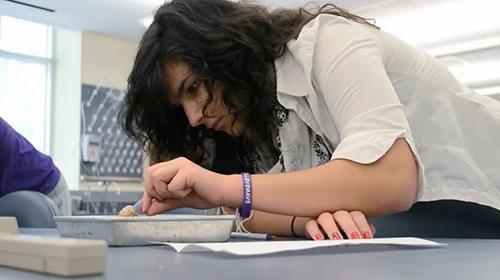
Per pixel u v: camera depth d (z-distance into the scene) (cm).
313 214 80
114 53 556
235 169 128
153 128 122
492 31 495
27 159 191
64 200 204
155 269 43
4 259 44
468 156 105
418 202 104
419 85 106
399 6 438
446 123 105
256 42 106
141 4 449
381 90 87
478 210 106
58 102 561
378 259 51
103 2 445
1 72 548
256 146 117
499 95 738
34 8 460
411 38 514
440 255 55
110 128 544
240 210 81
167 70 108
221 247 54
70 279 38
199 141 127
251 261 48
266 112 109
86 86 540
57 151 554
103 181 531
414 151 84
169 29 105
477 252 59
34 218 141
